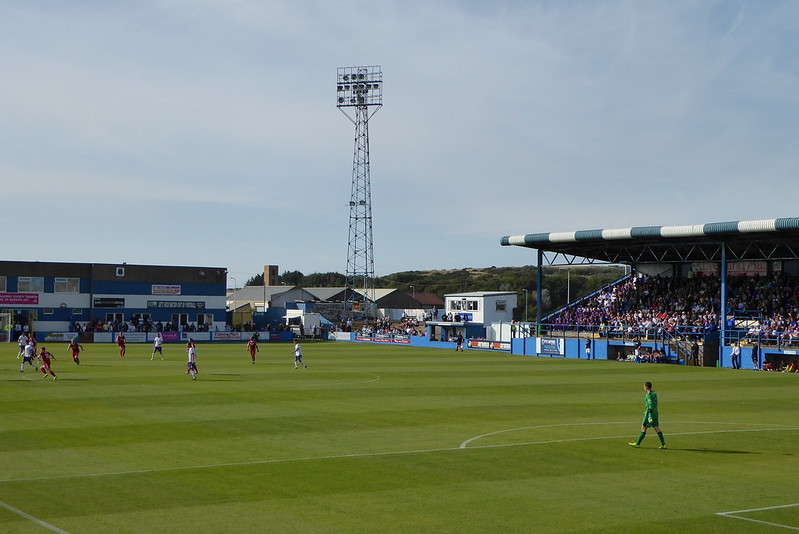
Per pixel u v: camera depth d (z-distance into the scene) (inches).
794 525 725.3
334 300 6279.5
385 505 776.3
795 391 1952.5
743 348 2812.5
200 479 876.6
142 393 1669.5
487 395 1752.0
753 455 1058.7
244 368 2404.0
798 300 3058.6
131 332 4067.4
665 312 3408.0
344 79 4714.6
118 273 4377.5
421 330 5556.1
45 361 1967.3
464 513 750.5
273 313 5388.8
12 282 4104.3
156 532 681.0
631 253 3710.6
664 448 1099.3
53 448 1048.2
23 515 725.9
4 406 1437.0
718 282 3435.0
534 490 845.2
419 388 1876.2
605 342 3191.4
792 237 2915.8
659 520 735.1
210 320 4626.0
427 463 979.3
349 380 2054.6
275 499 794.2
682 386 2052.2
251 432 1195.9
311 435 1176.2
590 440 1157.1
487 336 4461.1
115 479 871.7
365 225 4849.9
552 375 2327.8
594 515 749.3
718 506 788.0
